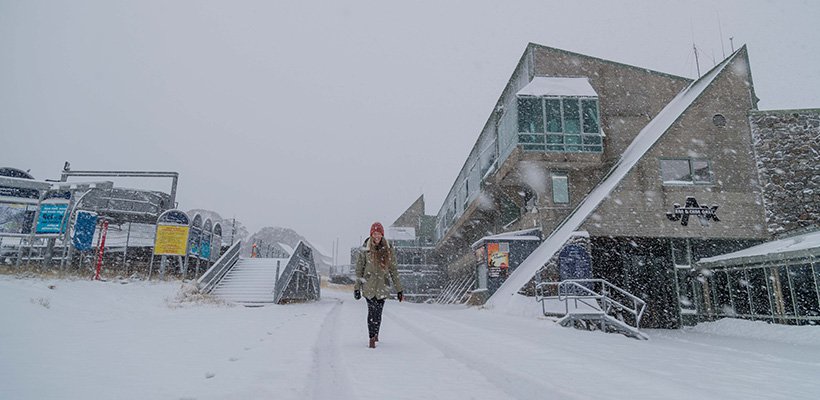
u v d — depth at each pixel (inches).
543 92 979.9
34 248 735.1
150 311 496.7
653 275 945.5
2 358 181.0
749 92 935.0
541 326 513.3
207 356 205.9
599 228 853.8
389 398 140.4
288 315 497.4
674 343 532.4
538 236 976.3
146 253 800.9
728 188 885.8
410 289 2146.9
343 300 1268.5
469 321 524.1
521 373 185.9
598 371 194.2
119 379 151.9
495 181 1109.7
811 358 381.7
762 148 897.5
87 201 898.1
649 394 153.8
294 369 175.6
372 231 253.9
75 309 420.8
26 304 374.3
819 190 851.4
